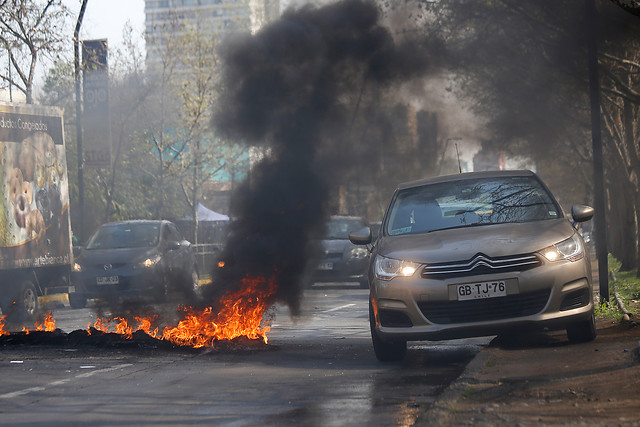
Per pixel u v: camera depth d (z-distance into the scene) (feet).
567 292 43.98
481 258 43.78
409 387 37.37
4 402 35.50
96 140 137.28
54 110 89.86
